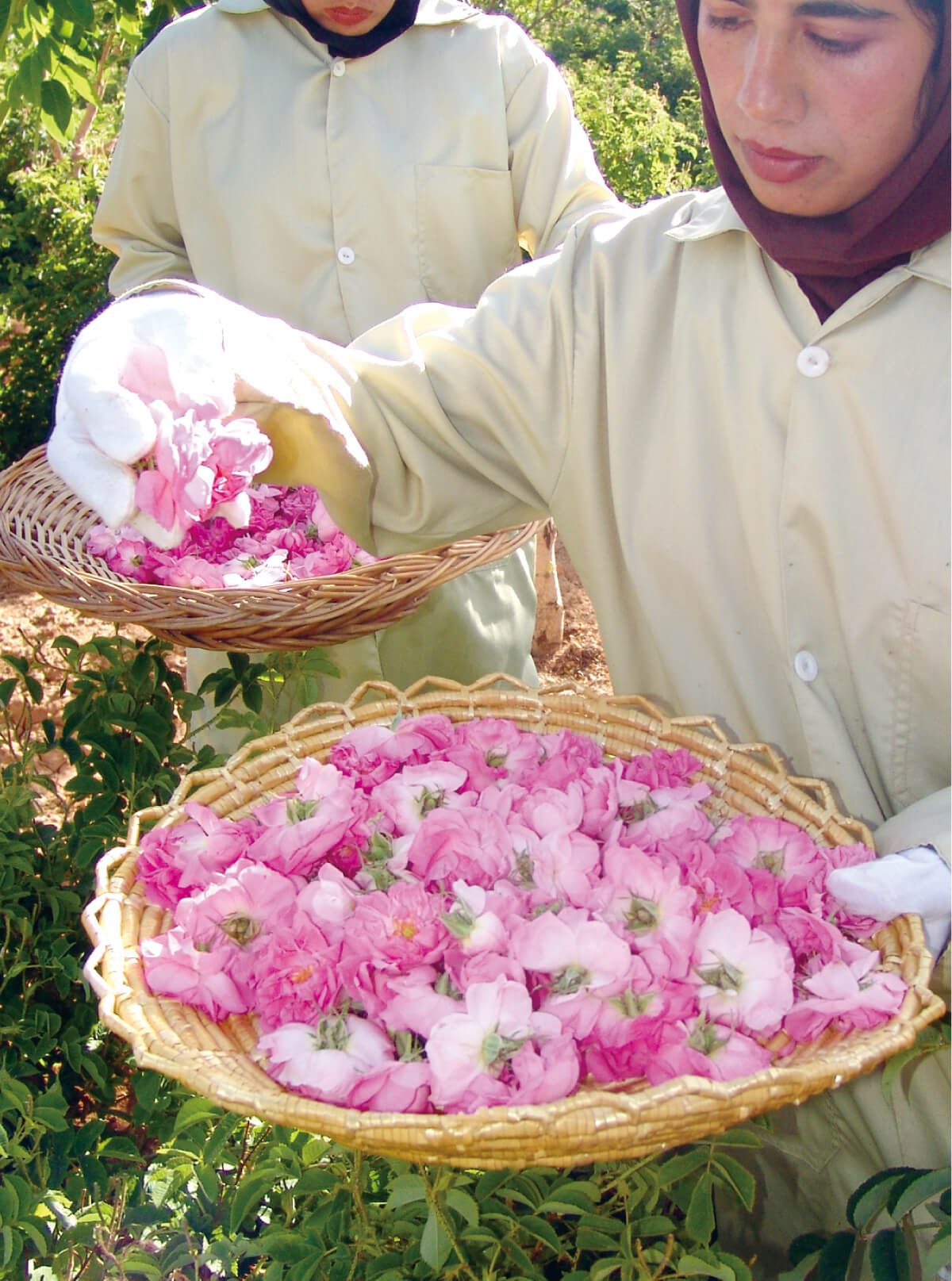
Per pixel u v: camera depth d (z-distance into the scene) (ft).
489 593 8.29
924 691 4.37
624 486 4.82
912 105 3.67
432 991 3.78
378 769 4.71
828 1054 3.51
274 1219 5.02
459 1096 3.41
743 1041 3.53
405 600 6.03
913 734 4.44
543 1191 4.42
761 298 4.37
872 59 3.57
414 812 4.48
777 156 3.81
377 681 5.45
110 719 6.81
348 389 4.96
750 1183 4.22
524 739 4.85
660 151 20.27
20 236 19.15
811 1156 4.79
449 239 7.97
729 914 3.82
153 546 6.39
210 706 8.43
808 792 4.75
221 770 4.95
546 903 4.06
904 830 4.19
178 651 12.61
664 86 30.60
